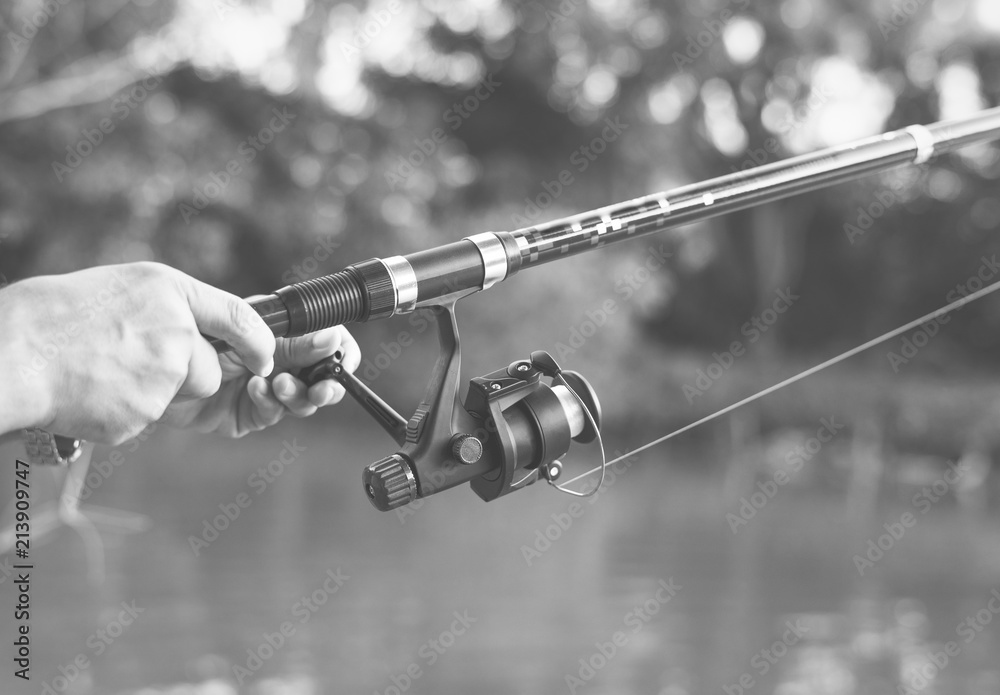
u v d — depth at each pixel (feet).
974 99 70.18
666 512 43.55
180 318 3.08
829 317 77.25
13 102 52.47
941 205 72.08
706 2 71.10
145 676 20.49
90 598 25.89
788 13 70.28
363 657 22.44
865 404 63.41
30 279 3.00
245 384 4.73
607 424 64.03
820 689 21.35
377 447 58.03
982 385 65.67
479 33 73.87
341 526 36.68
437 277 4.27
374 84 71.05
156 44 58.34
